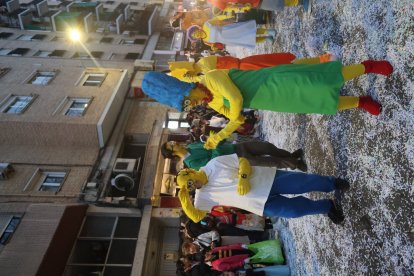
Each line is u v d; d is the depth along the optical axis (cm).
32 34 1648
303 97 299
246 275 511
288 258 533
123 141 953
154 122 1017
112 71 1095
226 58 451
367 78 318
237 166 369
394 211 271
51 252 601
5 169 785
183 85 317
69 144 870
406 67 262
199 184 362
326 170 406
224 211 607
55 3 1942
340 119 375
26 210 699
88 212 736
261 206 355
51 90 986
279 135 634
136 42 1672
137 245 679
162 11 1981
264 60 441
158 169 845
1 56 1203
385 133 288
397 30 274
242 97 304
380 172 293
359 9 338
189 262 556
